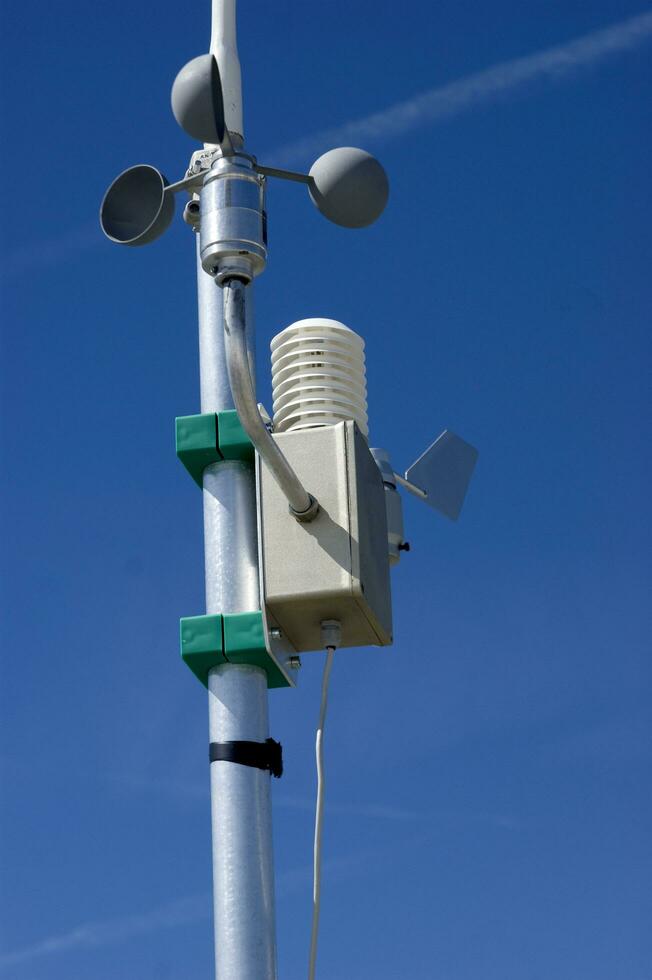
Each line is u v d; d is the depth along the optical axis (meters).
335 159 4.05
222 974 3.86
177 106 3.77
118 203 4.23
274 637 4.12
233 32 4.72
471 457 5.19
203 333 4.60
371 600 4.14
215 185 3.85
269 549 4.09
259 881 3.94
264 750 4.08
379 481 4.40
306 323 4.65
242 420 3.66
